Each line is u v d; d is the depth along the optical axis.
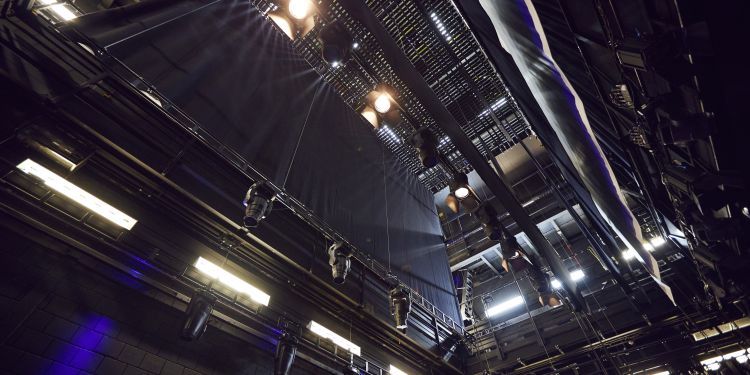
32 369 3.25
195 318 4.31
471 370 9.88
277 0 3.97
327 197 8.05
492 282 14.58
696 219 2.81
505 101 12.48
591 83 3.05
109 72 4.98
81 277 4.00
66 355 3.51
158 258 4.71
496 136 13.78
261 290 5.84
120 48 5.30
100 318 3.93
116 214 4.54
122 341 3.97
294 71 9.47
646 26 1.88
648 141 2.60
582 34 2.55
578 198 6.72
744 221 2.47
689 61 1.69
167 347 4.32
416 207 12.18
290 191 7.02
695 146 2.19
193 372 4.41
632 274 9.20
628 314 9.15
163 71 5.77
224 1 8.20
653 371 8.38
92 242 4.24
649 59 1.82
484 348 10.70
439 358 8.54
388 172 11.67
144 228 4.78
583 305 7.44
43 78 4.40
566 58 3.09
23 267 3.61
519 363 9.97
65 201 4.20
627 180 4.76
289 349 5.16
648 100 2.15
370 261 8.28
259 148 6.83
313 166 8.13
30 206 3.83
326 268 7.19
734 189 2.25
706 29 1.51
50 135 4.25
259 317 5.46
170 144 5.54
